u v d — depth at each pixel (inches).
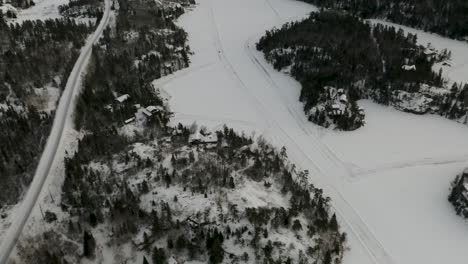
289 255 2203.5
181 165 2815.0
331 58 4586.6
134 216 2410.2
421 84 4060.0
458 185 2817.4
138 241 2265.0
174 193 2546.8
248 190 2630.4
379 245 2484.0
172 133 3294.8
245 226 2325.3
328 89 3986.2
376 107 4060.0
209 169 2770.7
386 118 3865.7
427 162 3238.2
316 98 3880.4
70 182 2620.6
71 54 4559.5
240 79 4566.9
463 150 3395.7
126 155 2893.7
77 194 2576.3
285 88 4377.5
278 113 3907.5
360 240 2516.0
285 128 3673.7
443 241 2532.0
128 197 2522.1
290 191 2755.9
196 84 4424.2
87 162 2864.2
